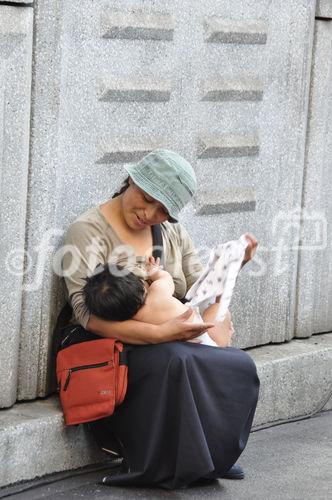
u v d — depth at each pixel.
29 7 8.34
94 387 8.47
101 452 9.02
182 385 8.29
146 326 8.46
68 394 8.59
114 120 9.28
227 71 10.25
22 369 8.88
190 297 9.10
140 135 9.53
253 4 10.40
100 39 9.02
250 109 10.55
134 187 8.71
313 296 11.77
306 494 8.80
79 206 9.10
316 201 11.53
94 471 8.91
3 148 8.33
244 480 9.03
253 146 10.59
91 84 9.02
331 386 11.33
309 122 11.30
